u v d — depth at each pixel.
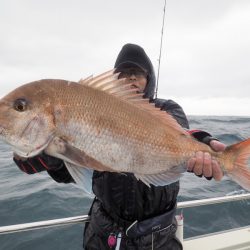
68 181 0.90
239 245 1.33
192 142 0.85
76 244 1.82
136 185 0.93
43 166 0.83
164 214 0.96
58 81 0.77
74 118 0.74
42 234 1.91
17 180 3.14
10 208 2.36
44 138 0.74
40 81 0.77
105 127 0.77
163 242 0.97
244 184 0.80
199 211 2.20
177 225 1.12
